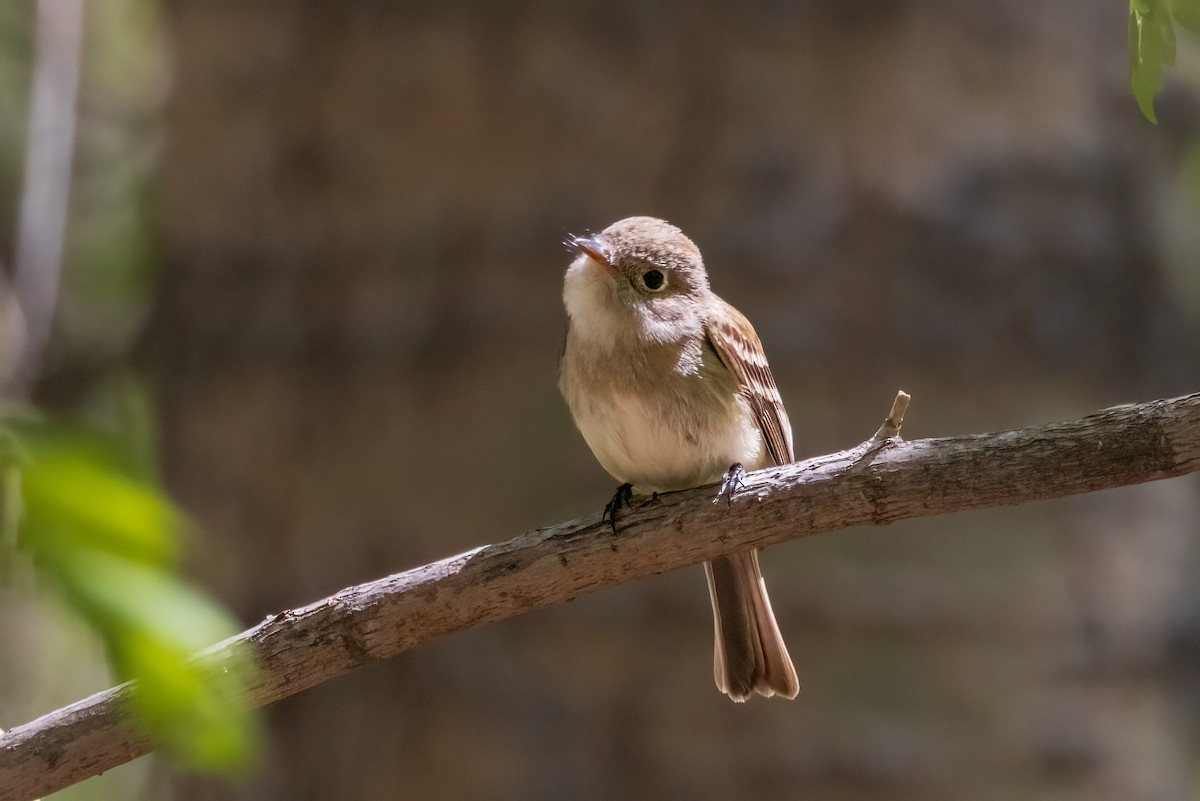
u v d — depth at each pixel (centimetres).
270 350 1179
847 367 1088
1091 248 1157
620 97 1125
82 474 416
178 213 1255
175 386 1225
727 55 1121
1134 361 1188
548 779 1050
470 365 1123
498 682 1070
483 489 1103
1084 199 1162
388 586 718
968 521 1081
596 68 1130
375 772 1076
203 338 1214
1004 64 1152
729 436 902
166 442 1223
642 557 721
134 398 1315
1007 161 1141
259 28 1216
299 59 1200
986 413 1099
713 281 1099
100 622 409
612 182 1122
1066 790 1061
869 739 1039
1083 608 1094
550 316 1118
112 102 1555
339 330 1166
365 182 1172
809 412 1080
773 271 1095
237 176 1220
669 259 905
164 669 438
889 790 1035
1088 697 1080
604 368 897
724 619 923
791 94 1116
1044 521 1094
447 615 720
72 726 674
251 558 1161
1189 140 1359
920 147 1124
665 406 891
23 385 1272
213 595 1164
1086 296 1148
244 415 1182
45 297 1289
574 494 1090
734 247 1098
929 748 1041
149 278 1442
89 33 1573
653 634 1059
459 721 1068
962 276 1113
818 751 1039
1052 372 1122
